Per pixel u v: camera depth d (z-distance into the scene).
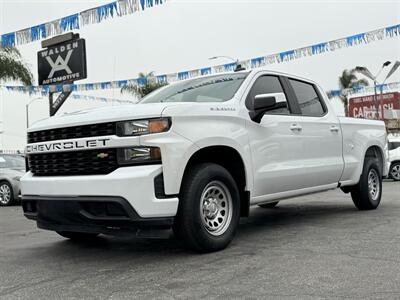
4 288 3.90
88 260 4.80
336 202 9.17
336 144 6.77
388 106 40.38
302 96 6.48
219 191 4.92
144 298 3.50
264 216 7.50
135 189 4.20
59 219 4.66
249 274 4.02
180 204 4.53
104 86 17.31
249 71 5.83
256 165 5.33
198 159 4.93
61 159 4.70
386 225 6.15
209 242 4.71
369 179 7.62
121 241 5.75
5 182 11.76
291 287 3.64
